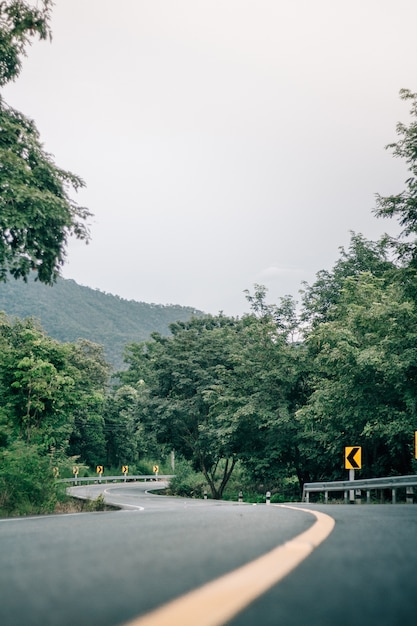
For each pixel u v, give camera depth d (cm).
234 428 3962
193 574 222
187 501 4100
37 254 1827
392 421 2669
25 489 1820
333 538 383
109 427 9825
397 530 466
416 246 2320
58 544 360
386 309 2519
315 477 4112
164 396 5481
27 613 154
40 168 1820
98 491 6188
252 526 491
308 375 3956
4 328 4294
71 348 2642
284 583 206
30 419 2397
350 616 160
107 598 174
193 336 5616
